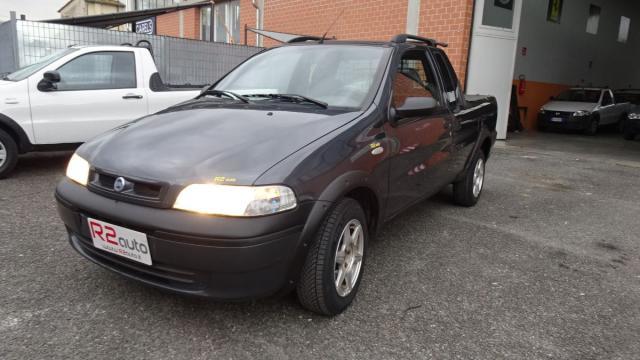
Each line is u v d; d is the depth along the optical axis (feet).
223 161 8.02
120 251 8.27
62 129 19.24
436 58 14.70
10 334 8.27
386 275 11.46
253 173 7.79
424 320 9.43
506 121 37.55
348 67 11.71
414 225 15.51
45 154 24.14
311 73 11.89
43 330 8.43
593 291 11.14
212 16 49.03
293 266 8.13
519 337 9.00
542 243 14.30
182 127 9.53
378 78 11.16
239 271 7.54
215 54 35.42
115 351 7.95
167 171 7.95
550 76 52.44
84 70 19.90
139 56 21.31
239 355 8.02
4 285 9.97
